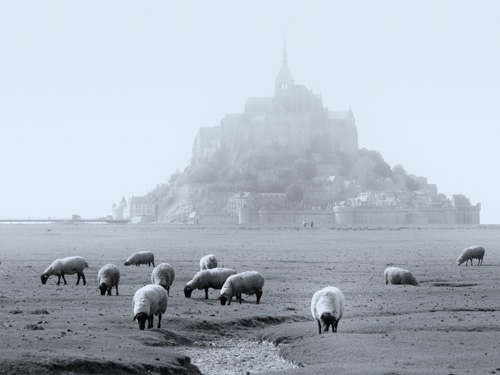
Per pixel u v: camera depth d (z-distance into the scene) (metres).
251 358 92.06
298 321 117.81
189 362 88.62
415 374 75.25
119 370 79.81
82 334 96.50
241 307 129.12
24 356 80.38
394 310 125.38
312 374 77.75
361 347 91.06
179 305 130.38
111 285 144.50
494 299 140.00
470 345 91.56
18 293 146.88
